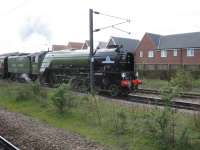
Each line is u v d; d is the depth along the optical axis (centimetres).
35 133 1232
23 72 3888
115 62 2406
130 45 7100
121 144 1071
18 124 1404
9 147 1045
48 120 1491
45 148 1023
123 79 2334
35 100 1970
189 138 1025
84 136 1186
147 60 6419
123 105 1694
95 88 2480
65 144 1065
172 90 1085
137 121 1189
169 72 4181
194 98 2197
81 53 2769
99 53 2580
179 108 1686
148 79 4128
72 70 2833
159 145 1007
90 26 2428
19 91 2144
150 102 1788
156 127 1038
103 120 1369
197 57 5519
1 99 2203
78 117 1481
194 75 3938
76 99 1691
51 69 3141
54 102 1579
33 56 3597
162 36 6456
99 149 1011
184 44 5769
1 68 4719
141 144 1054
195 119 1201
